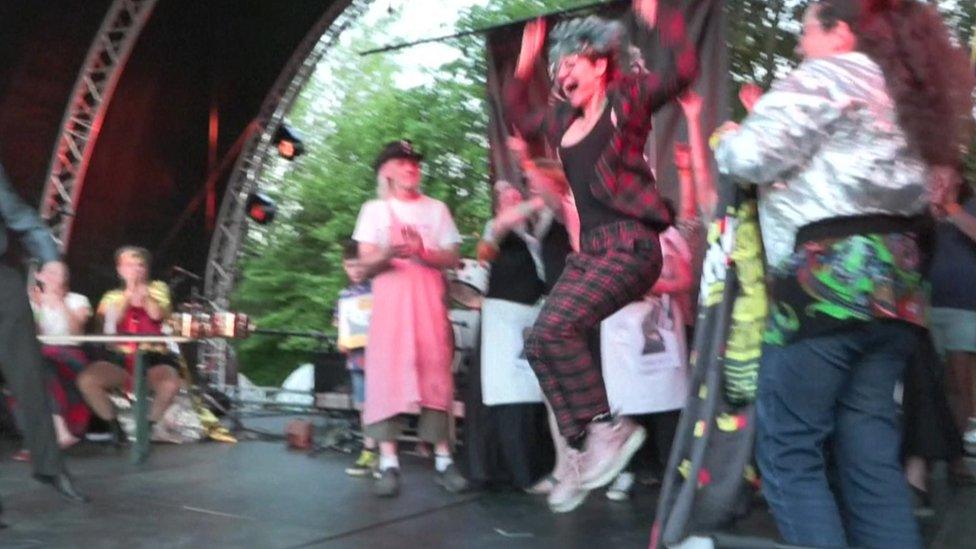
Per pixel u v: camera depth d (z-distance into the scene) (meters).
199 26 9.50
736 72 13.41
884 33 2.96
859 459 3.10
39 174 9.12
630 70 3.93
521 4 17.92
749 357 3.12
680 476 3.20
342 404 8.11
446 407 5.95
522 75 4.32
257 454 7.30
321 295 18.36
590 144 3.61
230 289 10.50
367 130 19.58
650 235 3.63
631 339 5.57
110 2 8.91
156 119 9.60
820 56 3.06
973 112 3.00
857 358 3.04
